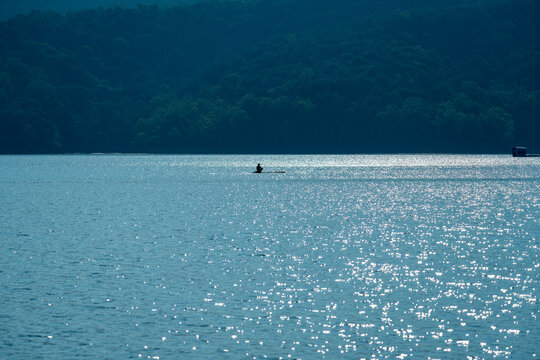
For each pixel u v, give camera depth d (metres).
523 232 125.62
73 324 68.06
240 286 82.12
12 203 183.75
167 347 62.19
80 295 78.00
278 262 96.12
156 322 68.75
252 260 97.62
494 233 124.25
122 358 59.75
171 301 75.75
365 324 68.19
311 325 67.94
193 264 94.75
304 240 116.00
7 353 60.72
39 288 81.06
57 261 96.56
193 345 62.66
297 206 176.00
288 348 61.97
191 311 72.12
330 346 62.44
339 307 73.62
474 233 124.25
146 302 75.38
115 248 107.38
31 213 157.88
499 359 59.47
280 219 146.62
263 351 61.25
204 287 81.56
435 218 148.62
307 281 84.69
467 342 63.25
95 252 103.69
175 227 132.75
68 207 172.75
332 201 191.12
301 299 76.62
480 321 68.94
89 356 60.12
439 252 104.25
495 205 178.50
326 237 119.50
